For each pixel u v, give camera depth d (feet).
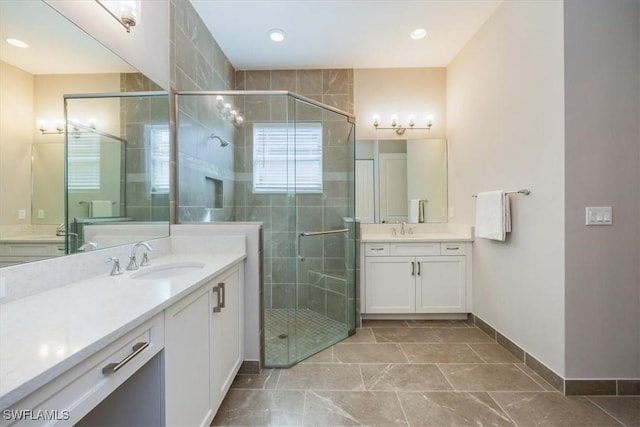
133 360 2.77
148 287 3.76
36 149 3.66
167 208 6.58
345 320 9.00
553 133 5.89
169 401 3.40
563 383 5.70
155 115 6.25
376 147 11.43
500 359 7.06
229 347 5.53
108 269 4.72
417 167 11.38
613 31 5.56
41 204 3.69
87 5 4.53
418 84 11.34
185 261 5.62
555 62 5.81
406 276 9.53
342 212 9.75
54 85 3.94
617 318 5.64
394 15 8.12
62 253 3.96
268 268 8.58
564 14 5.58
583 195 5.60
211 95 8.18
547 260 6.11
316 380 6.20
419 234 11.01
